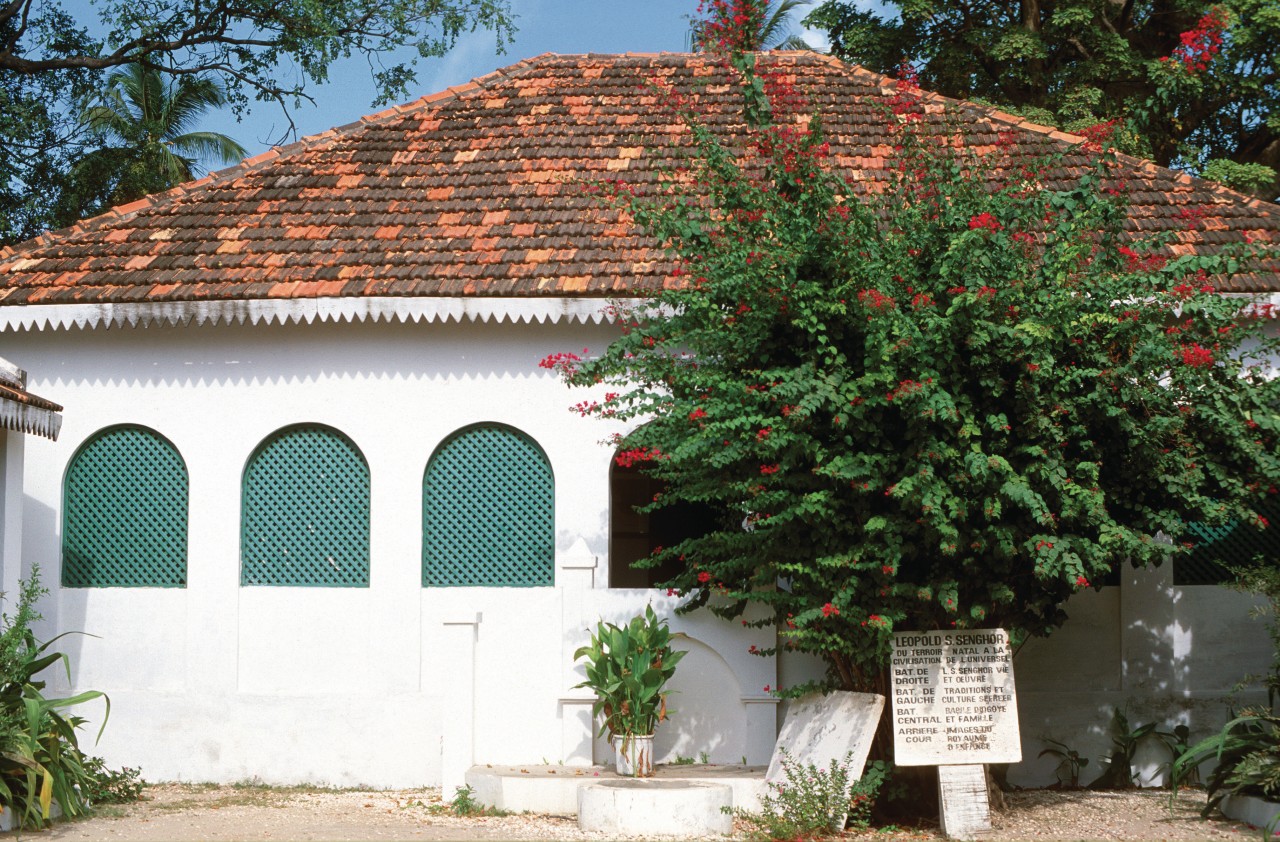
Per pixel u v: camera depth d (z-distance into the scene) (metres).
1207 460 9.30
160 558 11.94
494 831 9.26
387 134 14.05
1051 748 11.41
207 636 11.66
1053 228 9.30
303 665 11.62
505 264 11.73
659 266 11.58
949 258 8.65
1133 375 8.90
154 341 11.98
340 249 12.11
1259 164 19.06
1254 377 9.66
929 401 8.33
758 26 9.76
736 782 9.89
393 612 11.56
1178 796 10.55
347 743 11.47
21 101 20.75
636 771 10.25
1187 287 9.09
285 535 11.85
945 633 9.43
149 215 13.03
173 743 11.59
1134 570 11.62
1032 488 8.85
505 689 11.31
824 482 8.96
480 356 11.76
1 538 10.49
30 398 10.38
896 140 12.87
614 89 14.74
